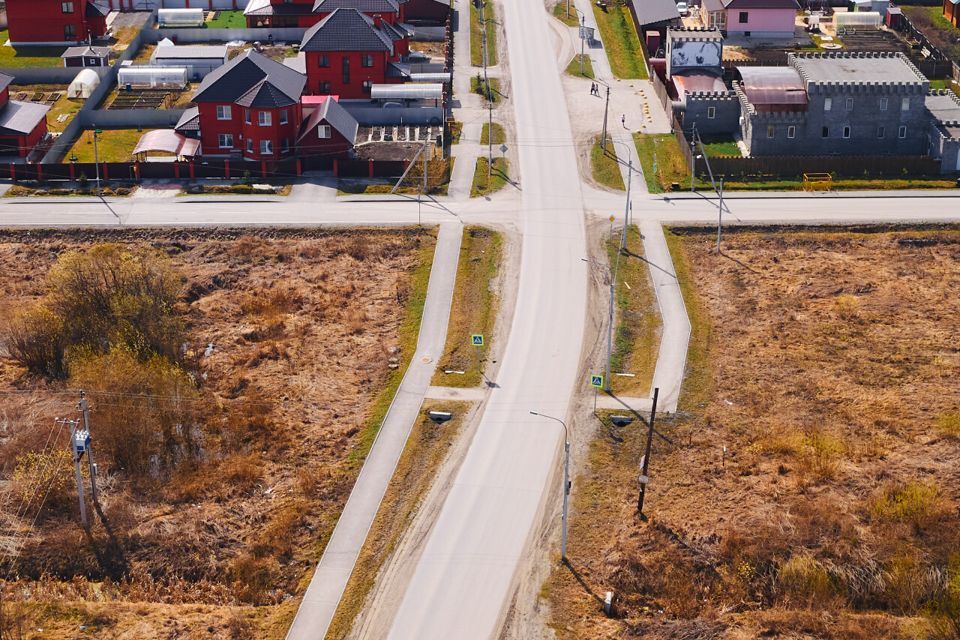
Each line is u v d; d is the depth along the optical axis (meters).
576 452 92.44
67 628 75.69
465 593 79.44
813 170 134.62
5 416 95.81
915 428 95.12
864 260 119.56
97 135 144.38
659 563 81.75
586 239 122.81
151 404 93.94
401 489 88.88
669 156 139.38
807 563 81.56
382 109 147.00
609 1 183.12
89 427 93.06
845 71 138.88
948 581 80.56
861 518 85.81
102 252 105.06
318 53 150.12
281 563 82.56
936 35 174.62
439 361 103.94
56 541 83.81
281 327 108.88
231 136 137.75
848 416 96.50
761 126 137.00
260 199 130.50
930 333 107.62
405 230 124.56
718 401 98.50
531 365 103.19
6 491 88.44
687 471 90.56
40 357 102.44
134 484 89.62
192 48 164.00
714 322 109.38
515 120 148.62
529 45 169.50
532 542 83.81
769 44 166.50
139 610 77.50
